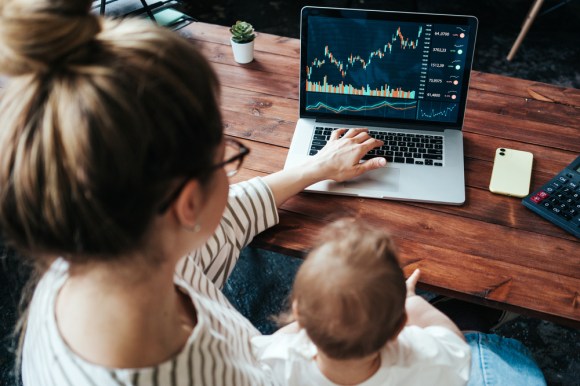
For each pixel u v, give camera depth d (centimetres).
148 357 46
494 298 82
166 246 45
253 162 107
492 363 93
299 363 74
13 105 35
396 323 67
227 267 89
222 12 285
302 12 104
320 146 109
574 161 101
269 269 172
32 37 33
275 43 141
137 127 35
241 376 58
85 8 36
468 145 109
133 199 37
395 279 65
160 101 36
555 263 87
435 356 74
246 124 116
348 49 106
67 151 34
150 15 151
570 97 121
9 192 37
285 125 116
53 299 48
